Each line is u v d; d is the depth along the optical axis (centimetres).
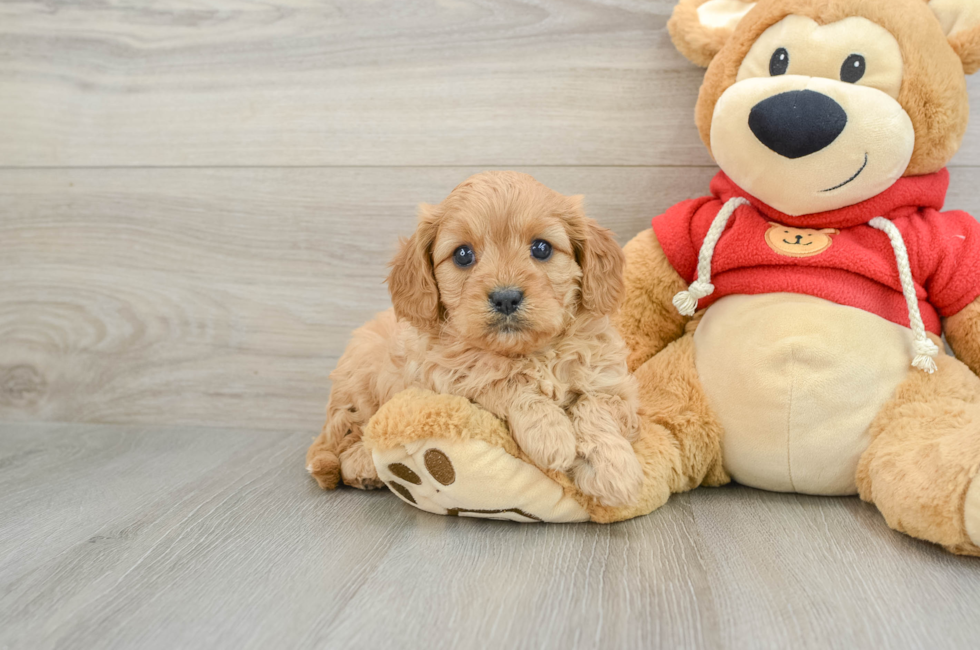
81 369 227
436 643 100
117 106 215
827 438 145
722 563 122
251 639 102
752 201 162
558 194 147
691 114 193
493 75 200
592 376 143
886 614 104
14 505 159
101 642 103
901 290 151
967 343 152
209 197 215
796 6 148
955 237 152
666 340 176
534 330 131
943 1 146
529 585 116
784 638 99
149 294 221
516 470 134
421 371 149
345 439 171
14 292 227
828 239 153
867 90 141
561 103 198
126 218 219
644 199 198
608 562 124
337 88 206
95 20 213
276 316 216
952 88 143
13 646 103
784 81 145
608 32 194
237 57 209
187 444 207
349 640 101
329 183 209
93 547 136
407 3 201
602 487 131
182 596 116
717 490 161
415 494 144
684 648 97
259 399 220
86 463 190
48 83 217
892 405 143
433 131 204
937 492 121
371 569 124
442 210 144
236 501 160
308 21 205
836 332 144
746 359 150
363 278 211
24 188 222
